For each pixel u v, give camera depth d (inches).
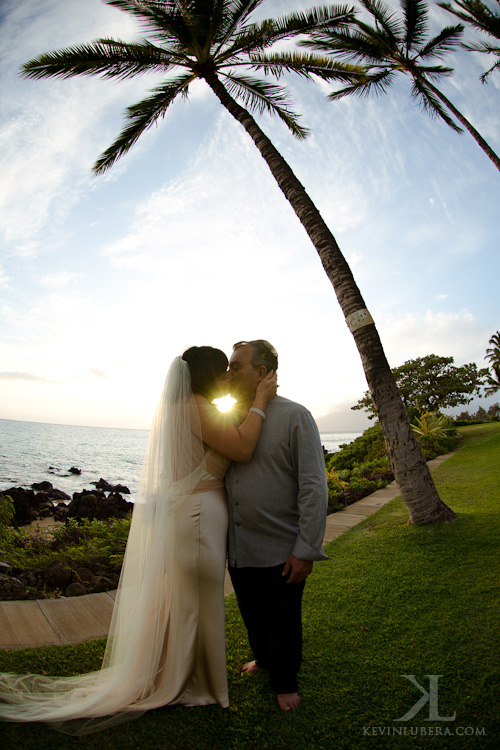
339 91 467.5
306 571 91.7
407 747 82.1
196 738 84.5
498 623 123.8
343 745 83.0
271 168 285.4
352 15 338.6
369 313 250.1
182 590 95.2
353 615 137.3
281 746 82.8
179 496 96.4
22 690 97.2
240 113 305.1
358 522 267.9
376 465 555.2
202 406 98.3
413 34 458.0
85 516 476.7
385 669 107.3
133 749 81.2
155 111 351.6
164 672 94.6
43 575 181.3
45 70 323.6
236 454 95.2
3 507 255.0
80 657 116.7
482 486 342.6
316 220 265.9
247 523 96.8
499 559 172.6
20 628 134.0
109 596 163.9
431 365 1350.9
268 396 101.3
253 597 102.1
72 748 80.9
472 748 80.6
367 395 1406.3
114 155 366.3
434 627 125.8
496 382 1656.0
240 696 98.0
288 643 93.3
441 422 829.8
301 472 93.7
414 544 204.8
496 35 532.4
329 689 100.5
